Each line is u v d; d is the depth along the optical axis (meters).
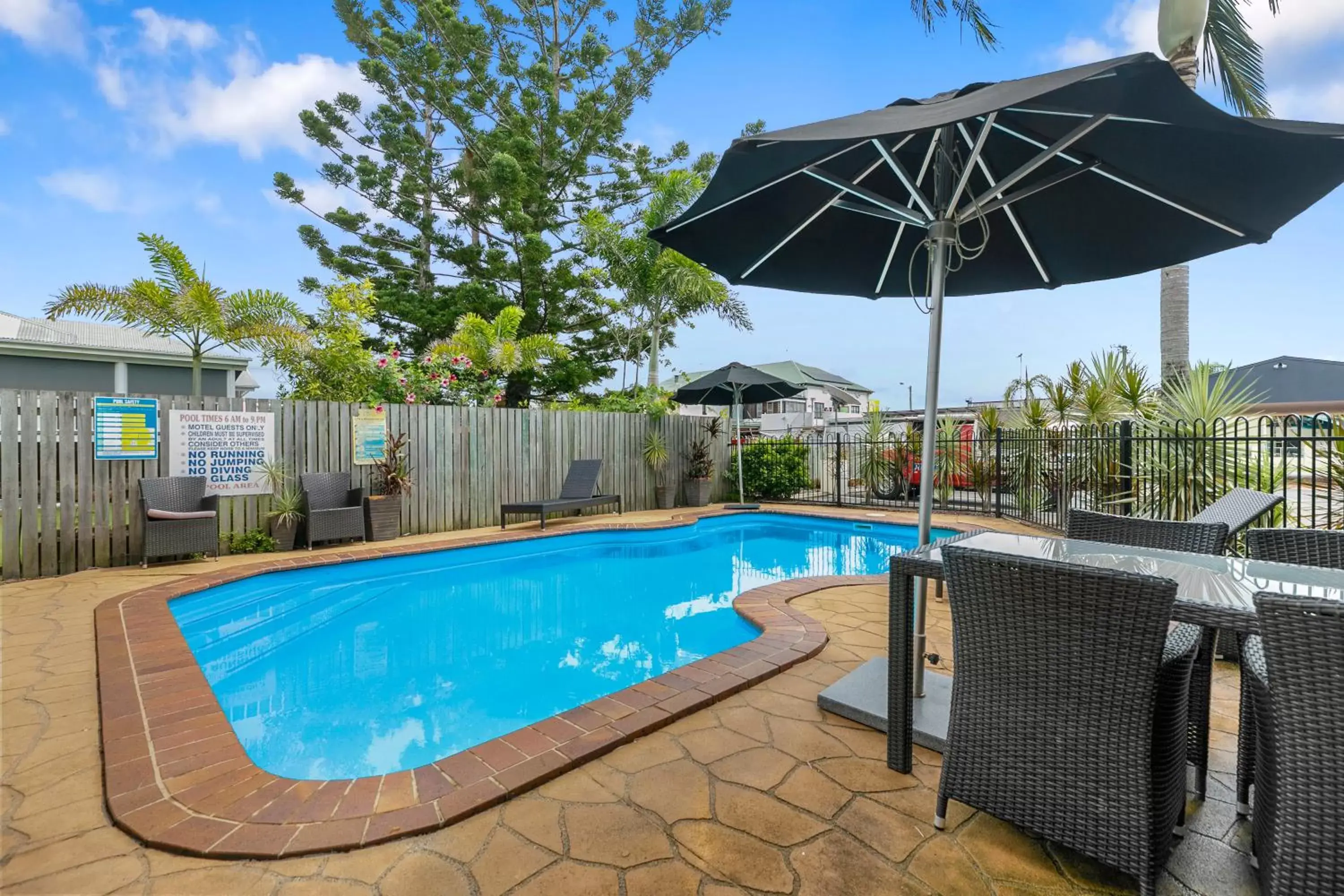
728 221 3.04
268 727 2.98
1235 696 2.78
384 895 1.52
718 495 11.89
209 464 6.13
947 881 1.58
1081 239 3.08
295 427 6.77
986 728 1.69
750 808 1.90
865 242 3.39
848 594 4.80
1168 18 6.46
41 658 3.21
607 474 10.21
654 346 12.55
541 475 9.28
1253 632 1.39
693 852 1.69
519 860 1.65
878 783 2.04
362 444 7.30
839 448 10.92
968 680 1.73
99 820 1.83
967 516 8.95
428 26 16.23
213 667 3.81
